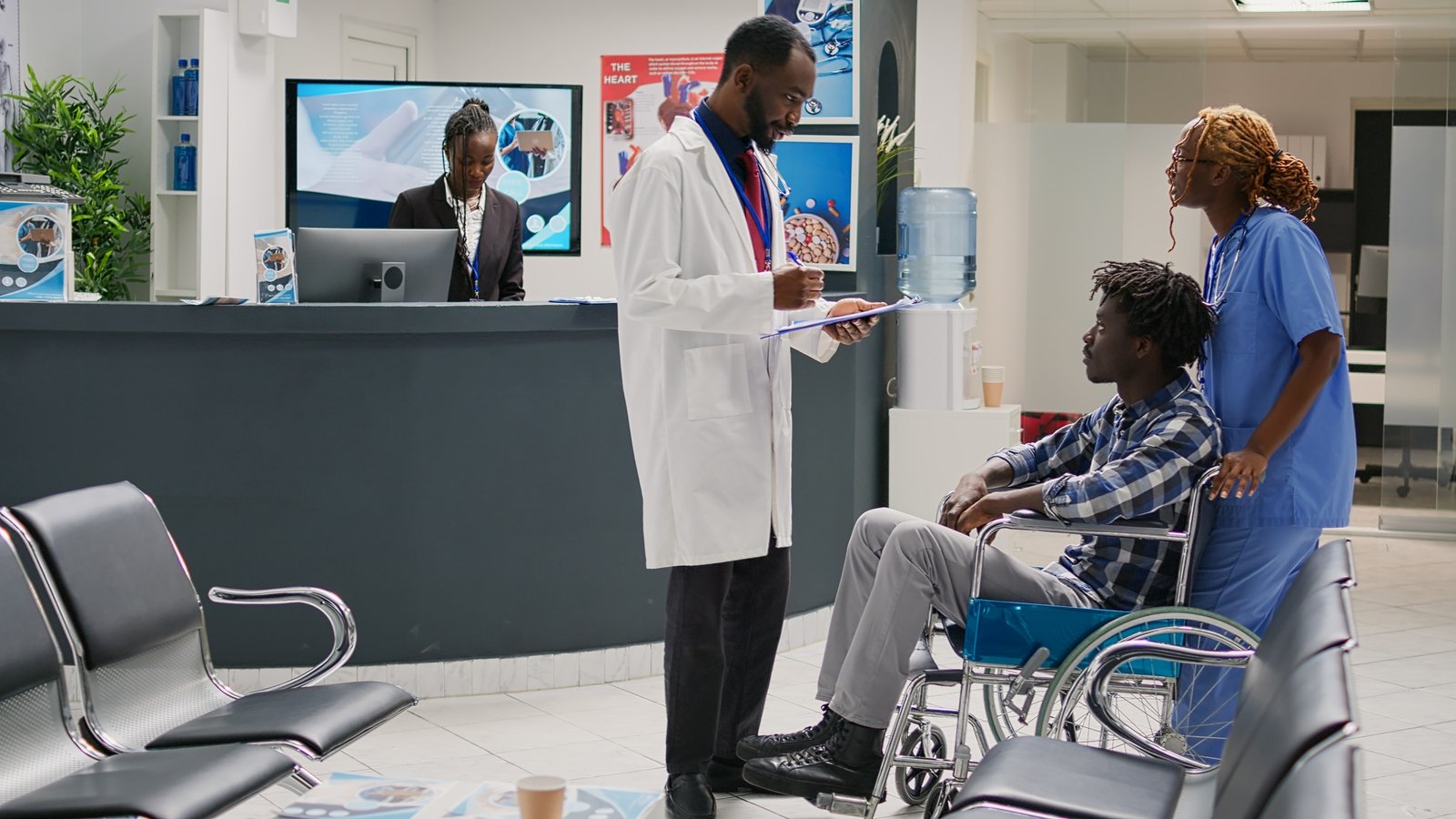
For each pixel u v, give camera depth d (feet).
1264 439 9.32
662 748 12.17
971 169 24.67
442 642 13.70
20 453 13.16
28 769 8.02
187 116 22.57
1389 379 24.02
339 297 13.92
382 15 27.04
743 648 10.93
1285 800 4.40
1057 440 10.52
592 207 28.02
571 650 14.17
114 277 22.63
